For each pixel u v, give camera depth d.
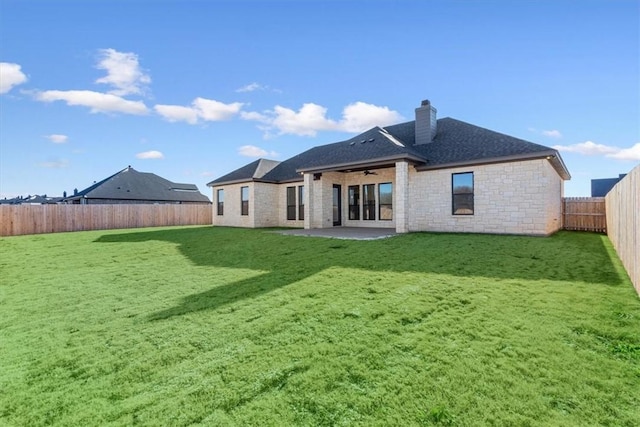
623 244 7.14
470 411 2.64
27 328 4.85
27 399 3.11
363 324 4.42
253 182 19.95
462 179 12.94
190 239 14.21
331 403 2.85
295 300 5.52
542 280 5.97
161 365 3.66
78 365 3.73
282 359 3.63
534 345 3.61
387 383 3.08
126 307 5.68
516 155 11.46
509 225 11.84
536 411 2.60
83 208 20.12
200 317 5.02
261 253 10.13
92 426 2.71
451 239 10.84
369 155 14.11
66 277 7.94
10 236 16.52
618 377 2.99
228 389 3.14
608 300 4.84
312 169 16.19
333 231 15.01
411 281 6.22
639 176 5.17
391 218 16.48
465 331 4.04
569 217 15.94
